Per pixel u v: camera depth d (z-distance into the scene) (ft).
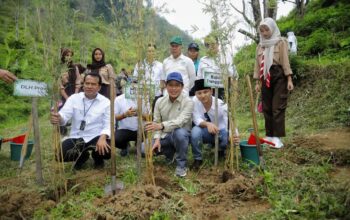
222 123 15.11
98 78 14.14
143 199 9.66
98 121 14.40
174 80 13.21
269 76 15.66
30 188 11.66
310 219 8.49
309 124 20.81
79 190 11.89
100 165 14.87
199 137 13.94
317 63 26.89
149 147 11.34
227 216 9.37
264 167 11.94
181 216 9.26
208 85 13.38
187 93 17.29
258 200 10.23
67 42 11.45
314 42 31.17
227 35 12.55
